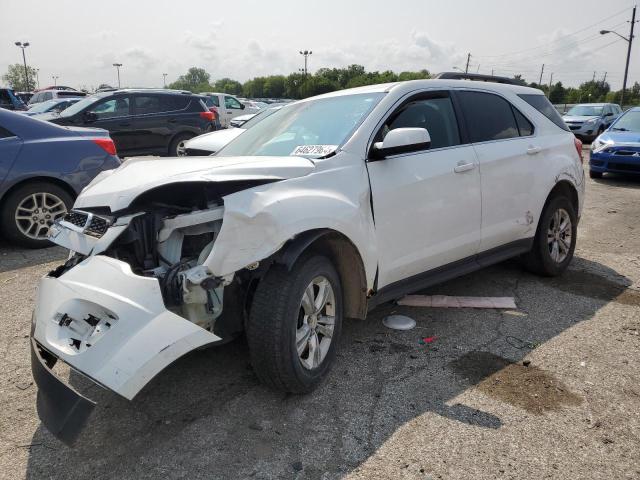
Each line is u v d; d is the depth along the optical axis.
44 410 2.32
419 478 2.27
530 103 4.73
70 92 26.92
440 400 2.87
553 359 3.31
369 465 2.37
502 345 3.51
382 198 3.22
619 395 2.89
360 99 3.67
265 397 2.91
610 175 11.95
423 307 4.18
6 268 5.23
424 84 3.83
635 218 7.53
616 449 2.44
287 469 2.35
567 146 4.85
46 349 2.40
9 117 5.74
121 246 2.75
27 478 2.32
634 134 10.97
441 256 3.71
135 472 2.35
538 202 4.46
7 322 3.93
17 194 5.71
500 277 4.89
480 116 4.15
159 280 2.53
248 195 2.64
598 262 5.38
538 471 2.30
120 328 2.27
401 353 3.42
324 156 3.11
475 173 3.87
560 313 4.04
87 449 2.52
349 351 3.45
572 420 2.67
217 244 2.49
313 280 2.84
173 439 2.57
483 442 2.51
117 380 2.17
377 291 3.29
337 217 2.86
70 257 2.98
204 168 2.87
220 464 2.39
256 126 4.21
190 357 3.36
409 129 3.13
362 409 2.79
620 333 3.67
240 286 2.85
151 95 11.45
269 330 2.64
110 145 6.29
